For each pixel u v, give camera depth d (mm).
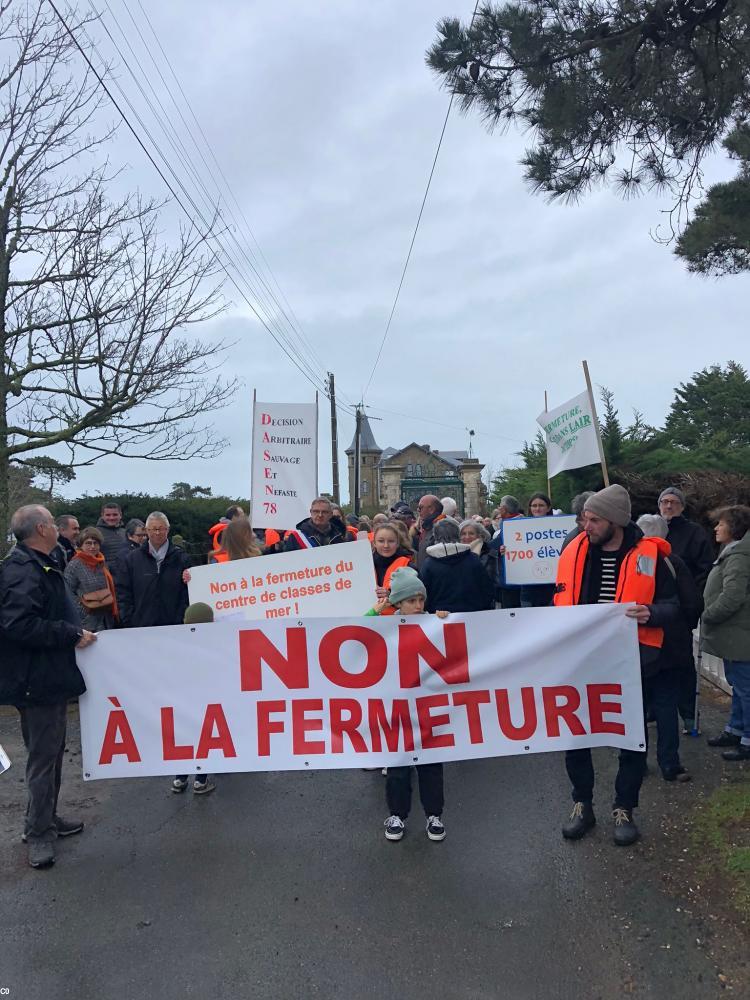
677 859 4086
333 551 5453
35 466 10789
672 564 4680
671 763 5121
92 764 4500
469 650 4500
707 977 3154
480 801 5055
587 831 4480
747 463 12367
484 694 4488
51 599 4406
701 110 5969
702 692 7461
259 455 8914
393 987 3154
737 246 8250
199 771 4504
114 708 4508
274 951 3418
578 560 4668
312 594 5449
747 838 4160
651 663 4398
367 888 3936
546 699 4457
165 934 3574
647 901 3709
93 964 3363
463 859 4219
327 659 4527
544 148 6199
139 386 9969
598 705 4426
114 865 4273
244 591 5461
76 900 3904
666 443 12836
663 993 3070
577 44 5559
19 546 4383
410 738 4477
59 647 4301
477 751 4461
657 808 4746
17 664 4199
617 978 3168
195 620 5082
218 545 7258
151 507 17672
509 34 5449
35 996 3154
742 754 5496
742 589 5477
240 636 4535
